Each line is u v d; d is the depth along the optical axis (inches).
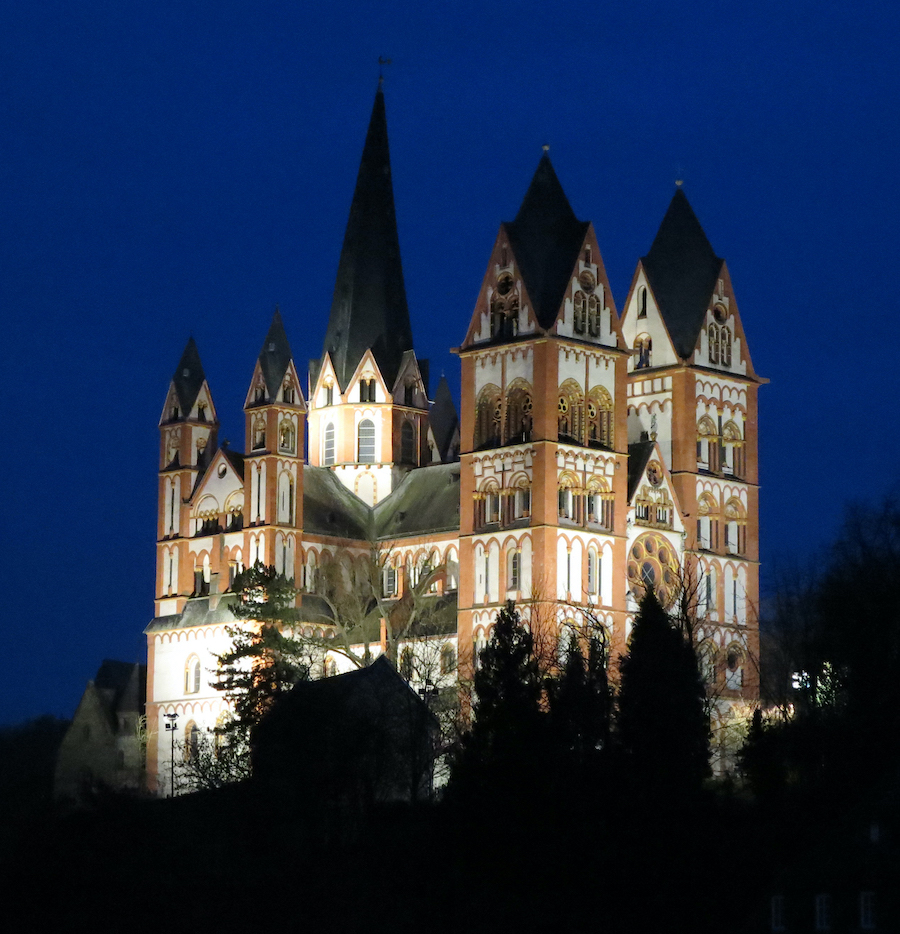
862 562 6023.6
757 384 7564.0
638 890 4741.6
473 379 7130.9
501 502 6998.0
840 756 5083.7
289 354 7628.0
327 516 7691.9
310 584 7559.1
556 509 6865.2
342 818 5438.0
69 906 5147.6
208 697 7485.2
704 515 7347.4
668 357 7401.6
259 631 6894.7
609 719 5137.8
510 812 4872.0
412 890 5009.8
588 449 6978.4
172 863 5226.4
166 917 5083.7
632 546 7081.7
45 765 7253.9
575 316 7032.5
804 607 6171.3
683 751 4958.2
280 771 5502.0
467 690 6053.2
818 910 4503.0
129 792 5920.3
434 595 7357.3
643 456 7190.0
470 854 4901.6
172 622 7667.3
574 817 4835.1
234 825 5408.5
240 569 7534.5
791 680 6215.6
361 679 5880.9
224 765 5890.8
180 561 7760.8
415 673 6865.2
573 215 7170.3
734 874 4741.6
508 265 7101.4
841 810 4798.2
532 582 6835.6
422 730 5713.6
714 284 7509.8
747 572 7406.5
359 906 4985.2
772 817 4901.6
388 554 7598.4
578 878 4776.1
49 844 5310.0
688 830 4795.8
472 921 4832.7
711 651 6801.2
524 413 6988.2
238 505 7613.2
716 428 7436.0
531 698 5132.9
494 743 4965.6
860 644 5511.8
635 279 7534.5
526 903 4800.7
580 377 7012.8
